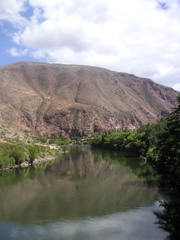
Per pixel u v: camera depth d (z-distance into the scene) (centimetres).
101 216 2798
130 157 9262
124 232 2339
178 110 3928
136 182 4516
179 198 3378
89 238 2231
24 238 2250
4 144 7750
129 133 13400
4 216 2834
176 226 2445
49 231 2405
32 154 8031
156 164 6275
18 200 3497
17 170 6419
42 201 3447
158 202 3244
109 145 15400
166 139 4388
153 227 2448
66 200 3472
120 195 3662
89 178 5144
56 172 6062
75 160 8881
